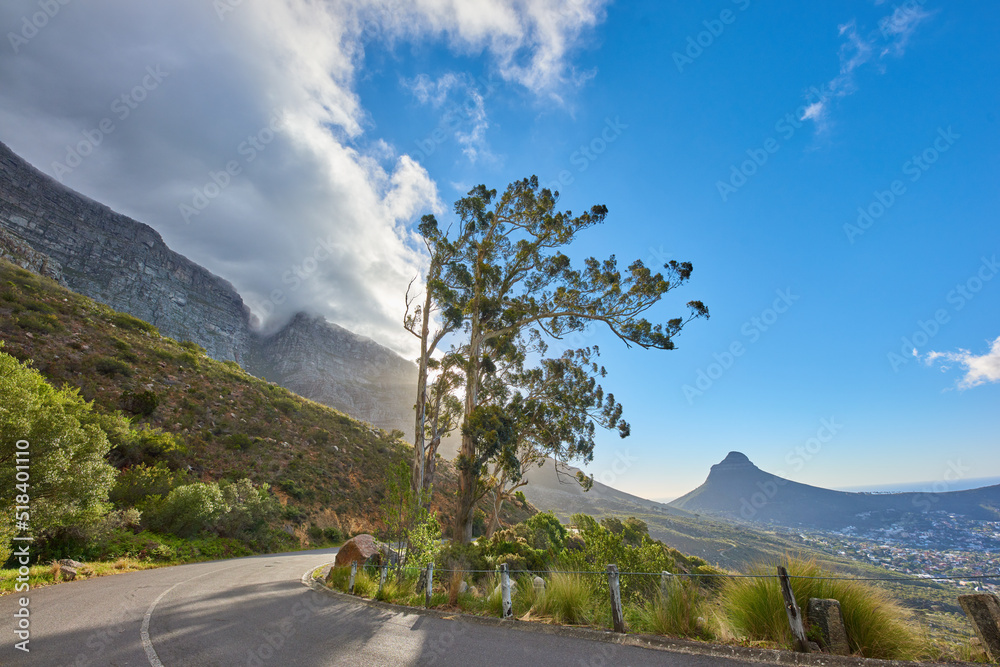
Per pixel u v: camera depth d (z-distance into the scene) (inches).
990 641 162.7
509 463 950.4
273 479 1668.3
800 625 182.9
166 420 1690.5
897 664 161.3
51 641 244.4
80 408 992.9
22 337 1760.6
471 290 1024.9
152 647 235.8
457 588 360.8
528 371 1216.2
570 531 1056.8
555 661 195.0
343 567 503.5
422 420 810.2
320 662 210.2
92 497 564.7
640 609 263.1
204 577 567.5
